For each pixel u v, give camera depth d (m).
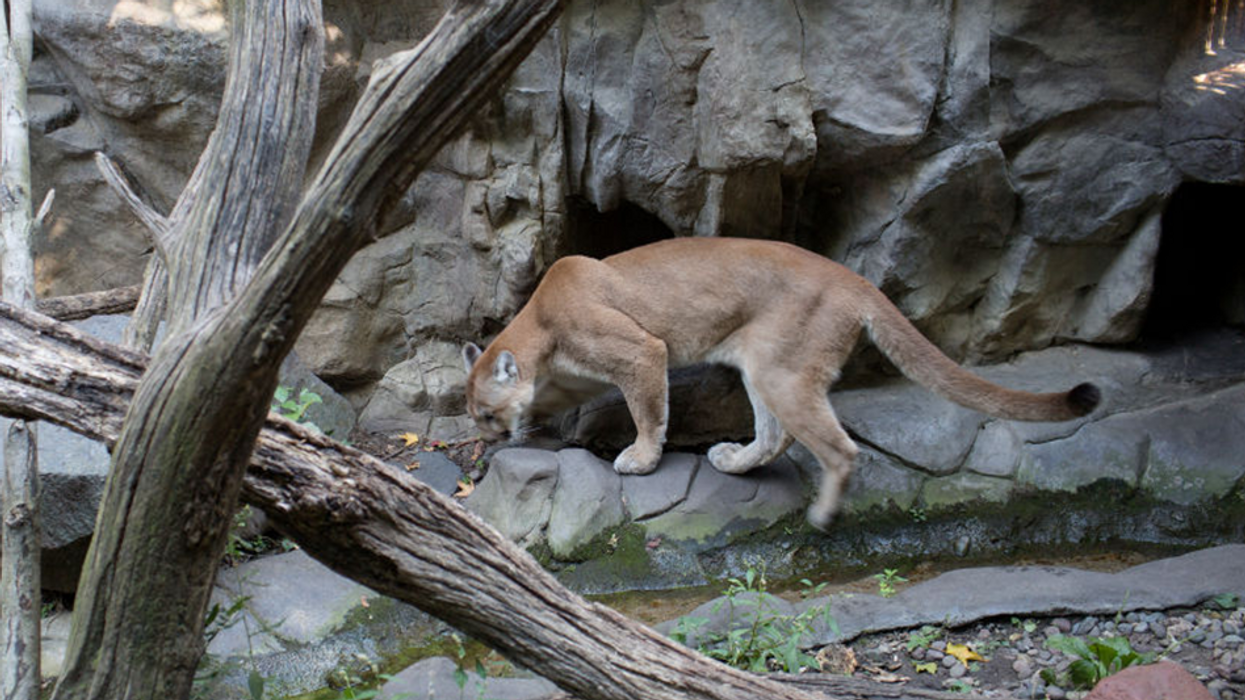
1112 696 3.58
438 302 6.45
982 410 5.17
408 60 1.83
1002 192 5.92
